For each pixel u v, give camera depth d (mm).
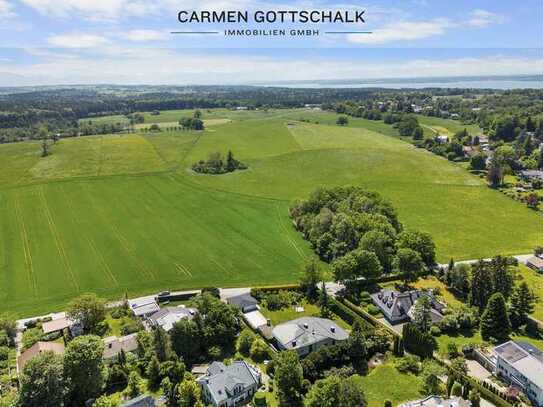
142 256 122625
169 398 68125
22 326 89875
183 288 104875
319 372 73938
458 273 102188
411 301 93250
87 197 173250
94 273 113000
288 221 148500
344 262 102250
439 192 177125
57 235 137250
